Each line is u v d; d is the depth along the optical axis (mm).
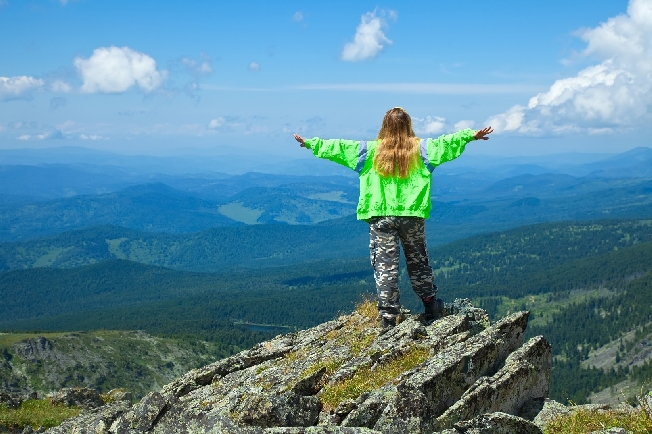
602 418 10094
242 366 14461
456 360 10180
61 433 11070
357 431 8141
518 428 8906
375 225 12461
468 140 11875
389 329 12945
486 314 13781
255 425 9297
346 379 10828
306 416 9648
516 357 11055
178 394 13625
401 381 9641
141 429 8516
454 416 9328
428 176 12062
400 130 12070
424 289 13203
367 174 12375
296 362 12883
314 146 12383
